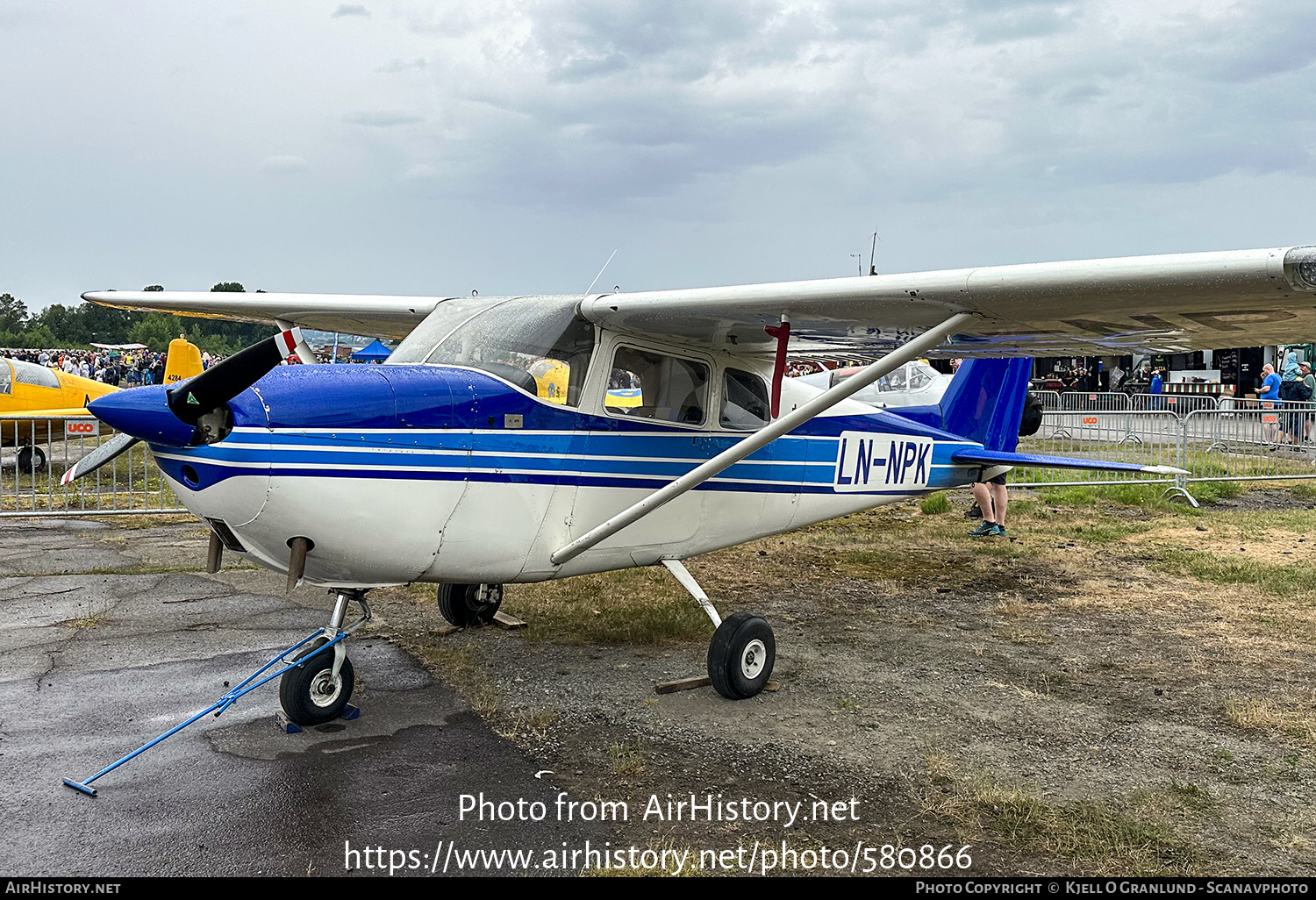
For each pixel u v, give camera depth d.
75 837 2.96
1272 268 2.94
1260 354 22.11
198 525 8.98
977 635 5.39
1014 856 2.90
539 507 4.16
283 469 3.43
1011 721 4.04
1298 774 3.48
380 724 3.97
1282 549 7.76
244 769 3.48
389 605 5.95
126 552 7.70
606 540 4.47
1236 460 12.97
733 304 3.93
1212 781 3.43
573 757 3.65
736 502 5.08
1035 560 7.52
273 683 4.47
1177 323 3.90
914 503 10.62
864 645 5.20
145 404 3.26
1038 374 25.66
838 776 3.48
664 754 3.69
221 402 3.34
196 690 4.34
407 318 5.91
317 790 3.31
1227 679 4.56
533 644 5.17
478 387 3.98
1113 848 2.93
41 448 12.28
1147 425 12.45
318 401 3.54
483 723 4.00
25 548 7.84
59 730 3.85
